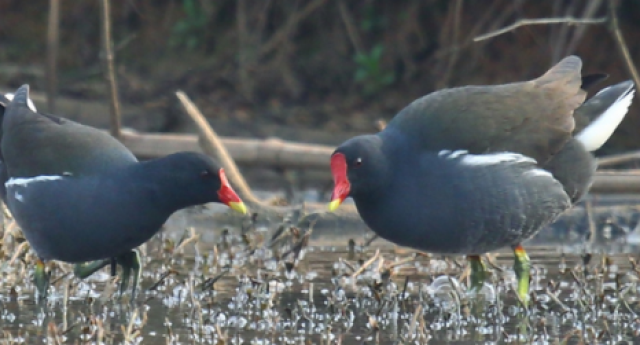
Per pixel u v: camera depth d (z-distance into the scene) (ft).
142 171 32.86
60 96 73.00
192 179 32.55
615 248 46.50
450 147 33.78
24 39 82.12
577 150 36.42
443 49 74.38
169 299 35.50
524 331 31.73
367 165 32.94
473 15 76.69
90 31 81.35
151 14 83.20
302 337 30.53
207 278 37.78
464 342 30.30
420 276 39.37
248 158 53.72
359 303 35.19
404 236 34.24
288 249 43.45
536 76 74.79
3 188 36.42
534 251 45.80
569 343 30.30
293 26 79.15
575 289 36.96
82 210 32.89
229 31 81.66
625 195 53.11
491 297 36.47
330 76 79.00
